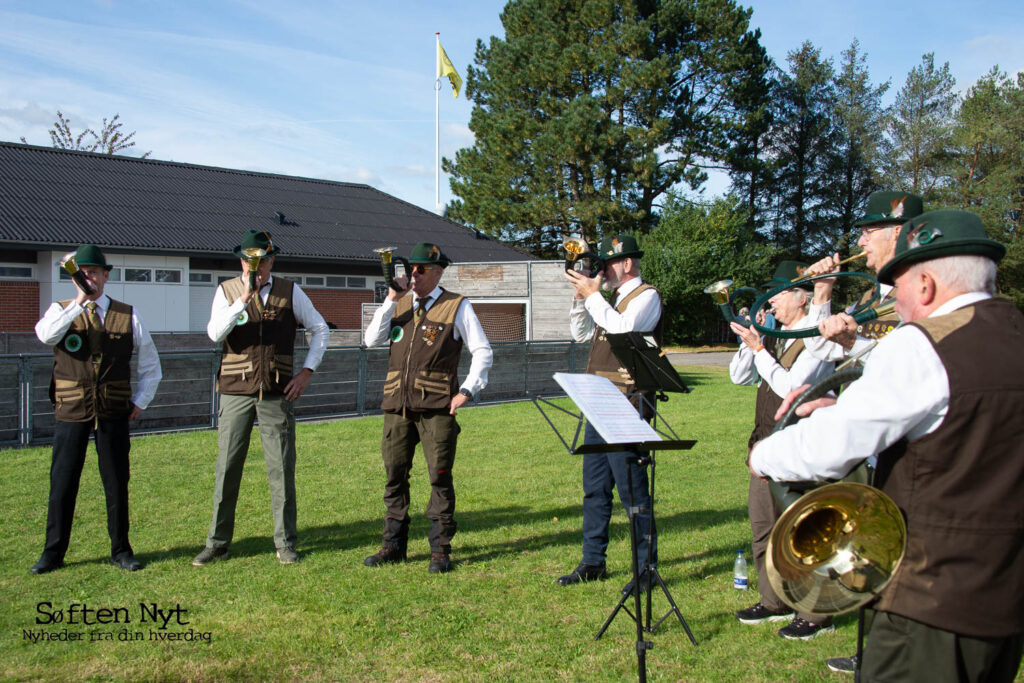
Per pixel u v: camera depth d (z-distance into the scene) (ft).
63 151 82.48
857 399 6.52
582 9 110.52
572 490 23.24
